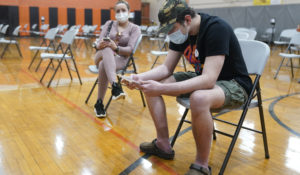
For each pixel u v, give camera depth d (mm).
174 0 1450
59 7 15078
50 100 3258
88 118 2672
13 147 1973
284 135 2320
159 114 1790
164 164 1783
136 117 2744
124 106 3109
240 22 12125
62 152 1920
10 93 3516
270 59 7363
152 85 1429
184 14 1459
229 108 1576
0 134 2205
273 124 2588
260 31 11398
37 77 4586
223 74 1648
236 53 1600
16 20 14023
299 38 4832
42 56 3818
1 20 13727
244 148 2059
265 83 4453
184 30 1488
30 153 1888
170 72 1814
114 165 1755
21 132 2262
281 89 4051
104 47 2658
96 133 2297
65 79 4504
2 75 4648
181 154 1938
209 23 1498
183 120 1869
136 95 3611
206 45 1498
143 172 1674
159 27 1493
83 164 1757
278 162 1846
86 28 11055
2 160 1774
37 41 12016
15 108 2908
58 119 2613
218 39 1456
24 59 6699
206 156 1516
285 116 2828
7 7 13727
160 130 1815
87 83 4250
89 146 2035
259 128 2475
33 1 14391
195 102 1395
